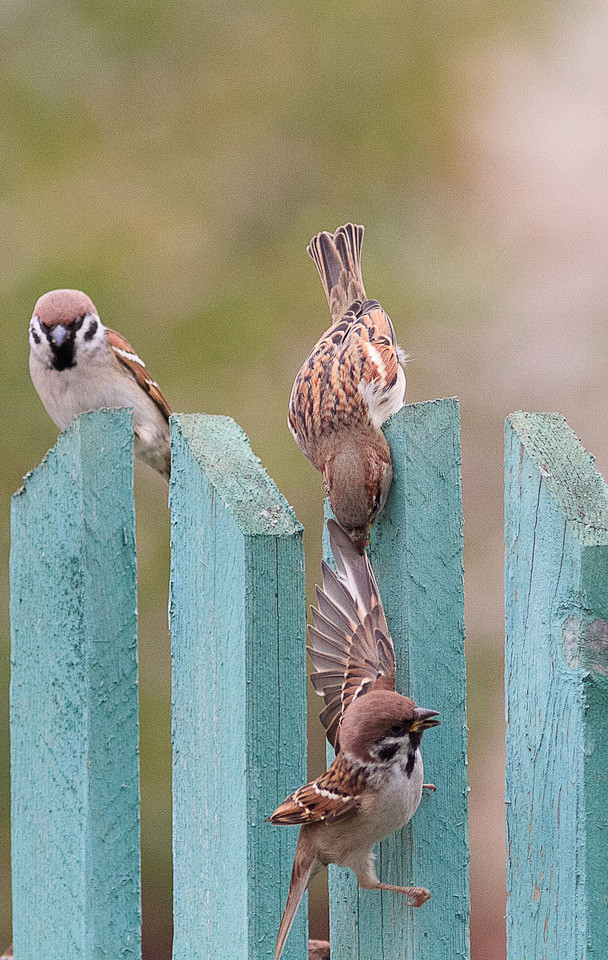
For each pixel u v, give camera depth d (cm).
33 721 614
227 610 545
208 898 562
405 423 595
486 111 1680
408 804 577
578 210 1720
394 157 1593
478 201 1670
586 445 1608
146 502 1319
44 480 594
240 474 558
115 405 1086
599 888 514
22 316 1350
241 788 538
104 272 1396
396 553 602
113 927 568
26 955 626
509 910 543
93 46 1596
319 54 1600
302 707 539
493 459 1545
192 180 1537
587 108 1742
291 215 1543
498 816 1405
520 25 1725
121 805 570
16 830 634
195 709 568
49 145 1545
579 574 516
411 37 1631
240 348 1386
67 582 579
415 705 577
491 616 1458
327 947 746
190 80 1602
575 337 1627
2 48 1584
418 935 591
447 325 1543
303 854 594
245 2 1616
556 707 526
